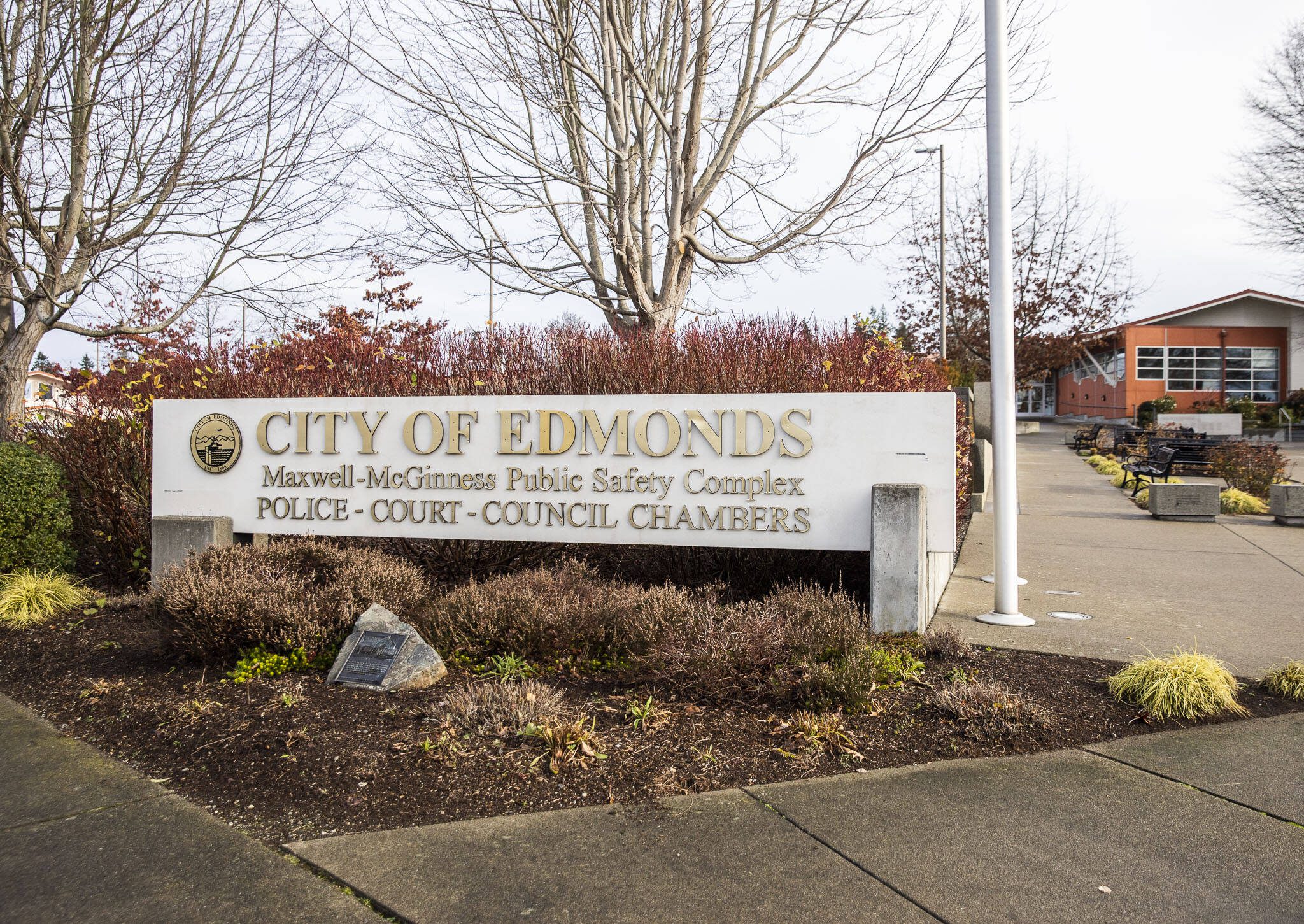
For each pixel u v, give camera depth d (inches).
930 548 238.1
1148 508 483.2
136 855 129.0
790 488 245.9
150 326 441.4
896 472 239.3
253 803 145.5
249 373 343.9
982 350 1256.2
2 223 385.1
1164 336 1478.8
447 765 151.9
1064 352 1261.1
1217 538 403.9
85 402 352.2
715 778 148.3
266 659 201.0
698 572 280.4
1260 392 1466.5
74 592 285.1
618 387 290.7
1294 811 134.5
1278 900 110.9
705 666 179.5
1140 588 298.8
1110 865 119.6
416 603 224.8
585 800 141.9
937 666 204.1
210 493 297.3
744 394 250.1
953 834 128.6
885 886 115.3
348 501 284.8
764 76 390.3
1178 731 168.2
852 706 173.3
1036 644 225.6
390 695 184.1
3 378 398.3
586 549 295.9
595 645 206.7
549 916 110.3
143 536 319.3
